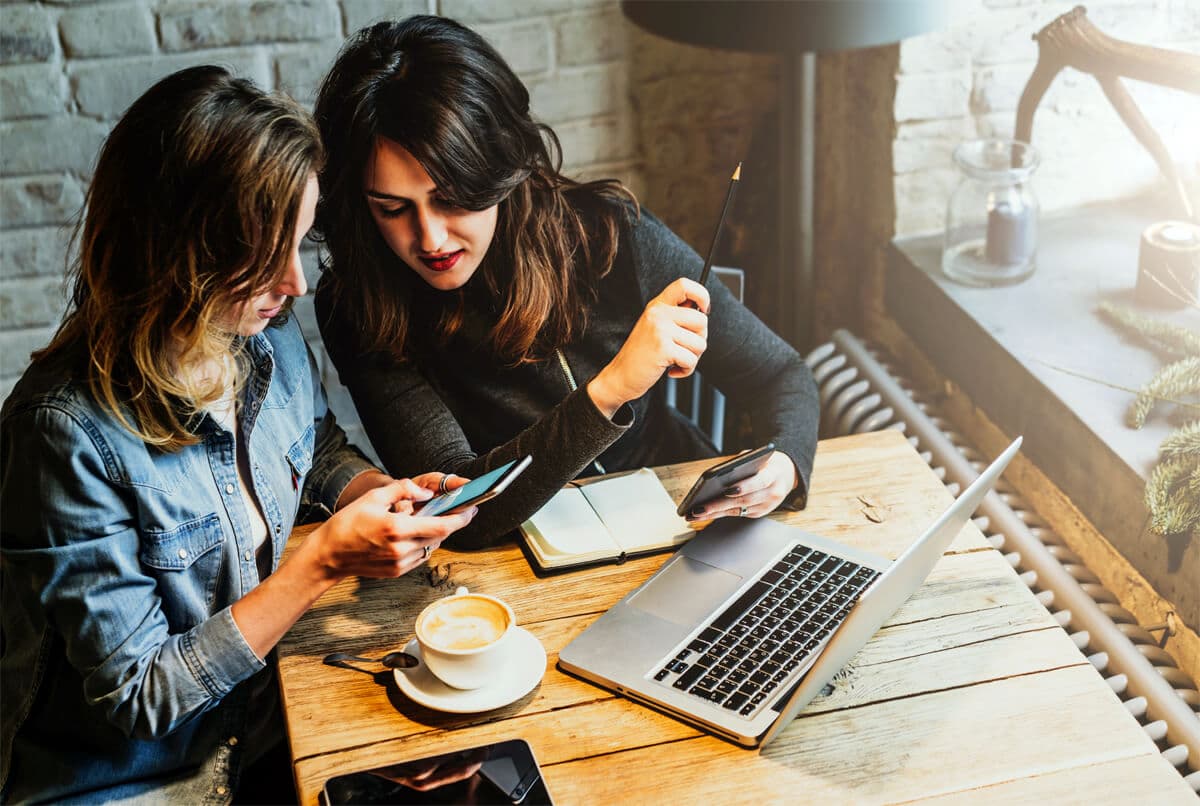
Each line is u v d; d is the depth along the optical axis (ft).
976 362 6.55
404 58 4.40
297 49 7.22
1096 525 5.74
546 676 4.00
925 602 4.29
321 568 4.01
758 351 5.50
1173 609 5.30
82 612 3.93
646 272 5.39
